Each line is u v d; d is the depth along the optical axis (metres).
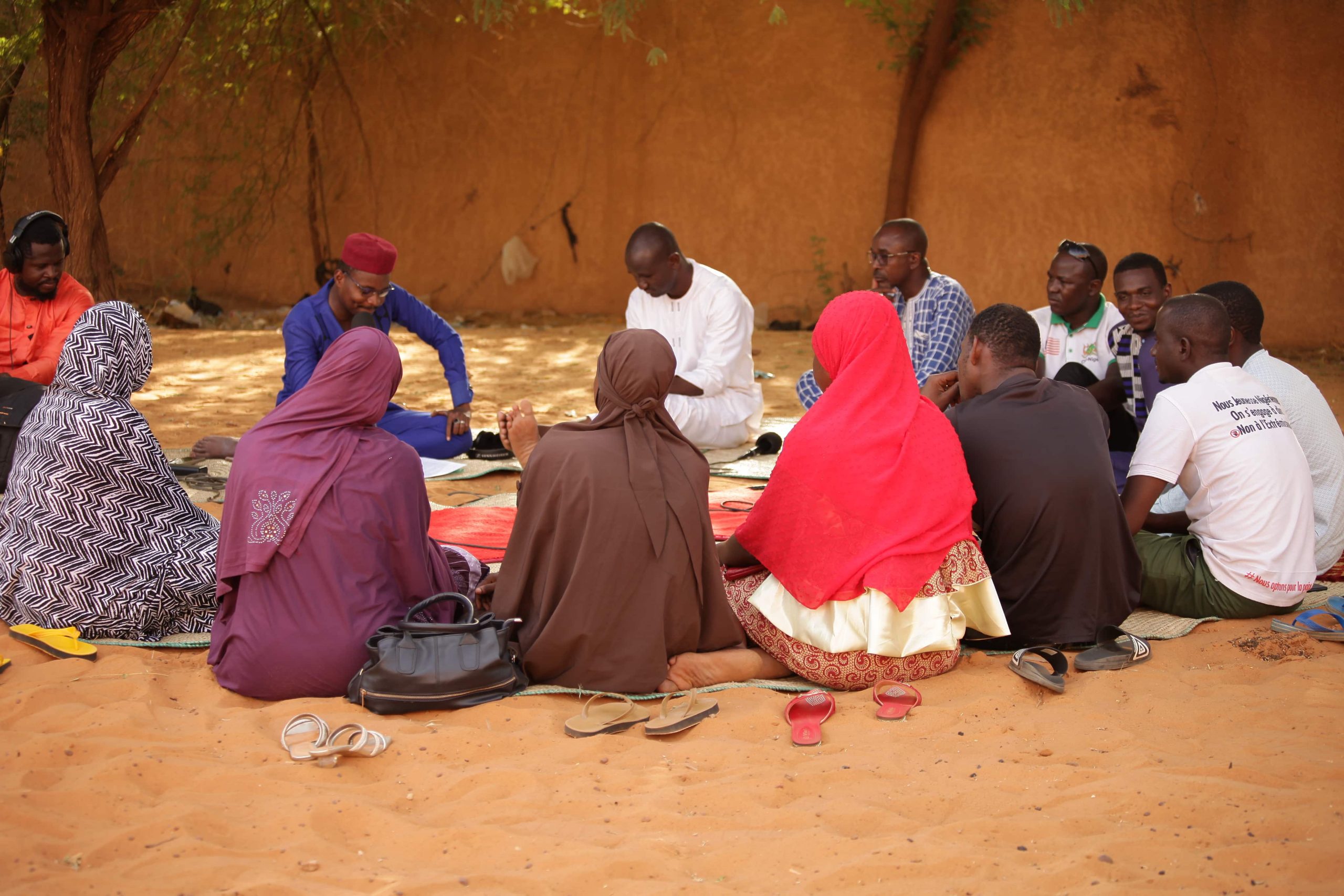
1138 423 5.41
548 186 17.44
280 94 17.61
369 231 18.05
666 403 7.04
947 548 3.62
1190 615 4.22
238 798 2.87
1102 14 14.47
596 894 2.43
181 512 4.20
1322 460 4.40
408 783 2.99
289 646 3.50
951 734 3.28
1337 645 3.87
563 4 15.54
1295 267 13.51
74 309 5.68
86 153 12.45
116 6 12.40
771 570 3.75
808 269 16.44
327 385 3.63
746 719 3.38
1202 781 2.86
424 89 17.67
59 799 2.79
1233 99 13.78
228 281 18.23
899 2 15.50
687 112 16.83
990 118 15.24
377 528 3.61
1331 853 2.50
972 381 4.15
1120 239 14.54
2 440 4.96
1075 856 2.54
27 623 3.95
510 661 3.51
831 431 3.65
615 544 3.50
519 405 4.30
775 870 2.54
